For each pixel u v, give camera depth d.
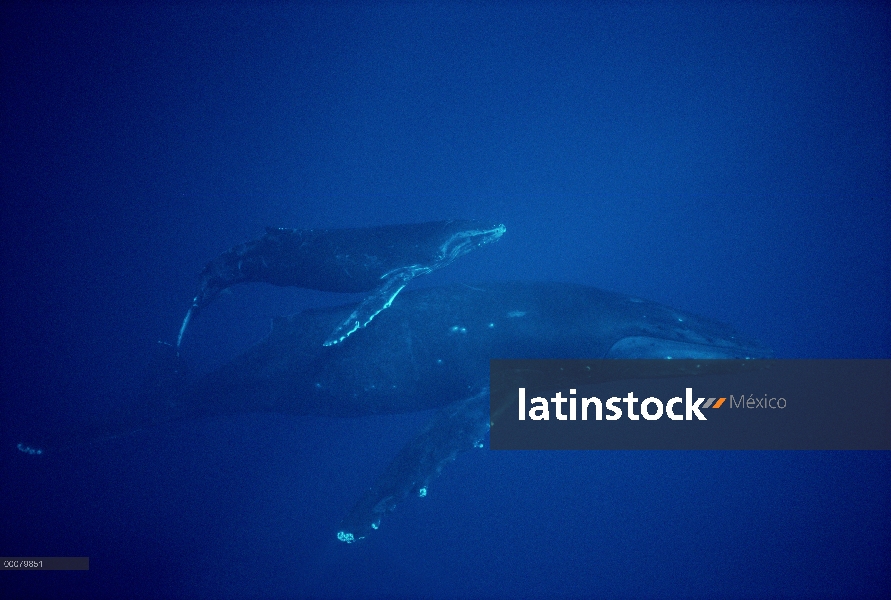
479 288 10.49
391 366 10.01
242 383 10.82
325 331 10.35
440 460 8.73
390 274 8.93
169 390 11.27
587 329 9.79
